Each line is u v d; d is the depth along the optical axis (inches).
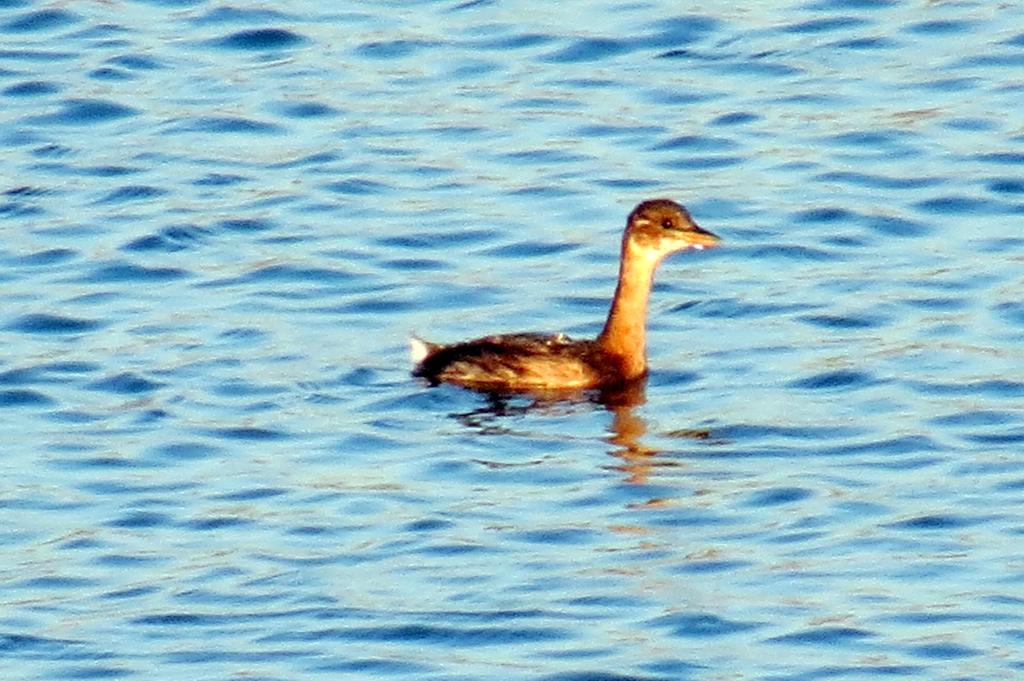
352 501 791.1
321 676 676.1
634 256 885.8
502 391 880.3
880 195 1064.2
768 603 711.1
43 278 1005.2
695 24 1237.1
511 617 705.0
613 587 723.4
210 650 693.3
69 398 882.8
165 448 836.0
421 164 1110.4
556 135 1135.6
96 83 1200.2
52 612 720.3
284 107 1170.6
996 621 695.7
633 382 888.9
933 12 1240.8
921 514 768.3
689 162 1106.7
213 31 1253.7
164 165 1115.9
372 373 898.7
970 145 1105.4
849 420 846.5
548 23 1246.3
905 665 673.0
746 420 848.3
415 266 1012.5
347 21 1261.1
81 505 794.2
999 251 1007.6
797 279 991.0
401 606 714.8
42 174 1111.6
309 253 1023.6
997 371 882.8
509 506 784.3
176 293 987.3
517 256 1021.2
